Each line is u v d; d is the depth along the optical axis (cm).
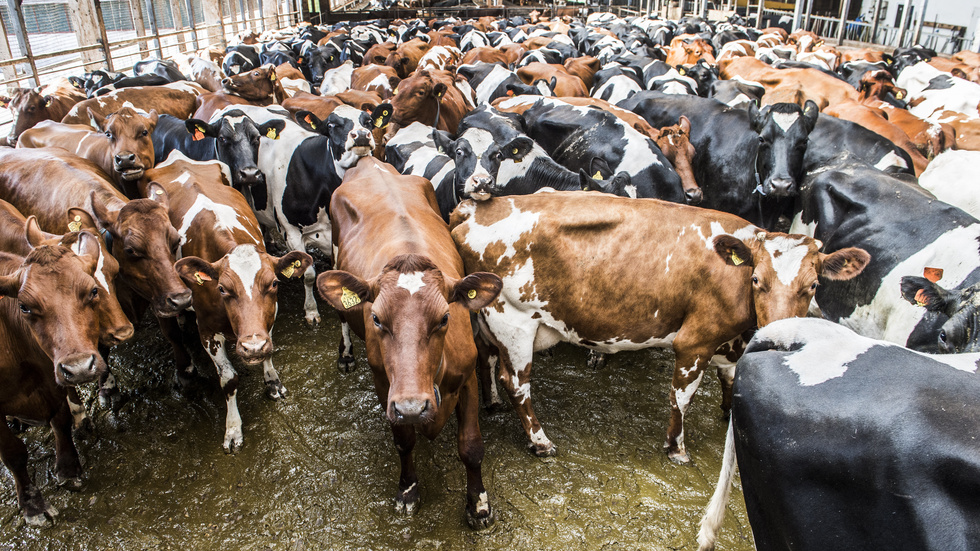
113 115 609
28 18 1460
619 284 431
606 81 1130
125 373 576
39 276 362
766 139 620
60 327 365
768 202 679
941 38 2080
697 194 686
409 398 305
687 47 1658
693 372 443
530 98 859
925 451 207
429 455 475
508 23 2978
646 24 2914
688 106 803
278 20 3177
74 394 491
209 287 457
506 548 397
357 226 484
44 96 961
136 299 566
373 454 477
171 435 496
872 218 494
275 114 756
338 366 586
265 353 435
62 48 1524
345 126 652
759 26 2842
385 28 2795
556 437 496
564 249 432
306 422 512
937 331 428
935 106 1088
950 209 458
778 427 246
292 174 688
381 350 339
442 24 2819
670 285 426
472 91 1184
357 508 428
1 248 477
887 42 2306
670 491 440
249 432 500
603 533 406
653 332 447
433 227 465
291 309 702
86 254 397
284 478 454
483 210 466
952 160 585
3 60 1069
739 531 406
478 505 408
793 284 383
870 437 220
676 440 467
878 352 245
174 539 405
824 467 232
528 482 450
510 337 457
